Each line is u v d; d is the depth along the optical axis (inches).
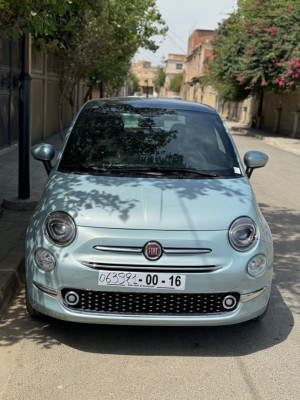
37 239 139.5
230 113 1936.5
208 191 154.6
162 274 132.4
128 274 132.1
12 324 155.7
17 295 176.9
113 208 140.7
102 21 443.2
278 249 245.8
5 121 497.4
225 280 135.2
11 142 521.7
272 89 985.5
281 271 214.4
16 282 180.7
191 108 204.1
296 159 661.9
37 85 613.9
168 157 174.1
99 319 134.1
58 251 134.9
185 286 133.3
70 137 182.5
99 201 144.1
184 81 3491.6
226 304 137.6
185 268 133.2
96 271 132.1
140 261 132.4
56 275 134.3
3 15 171.5
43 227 139.7
